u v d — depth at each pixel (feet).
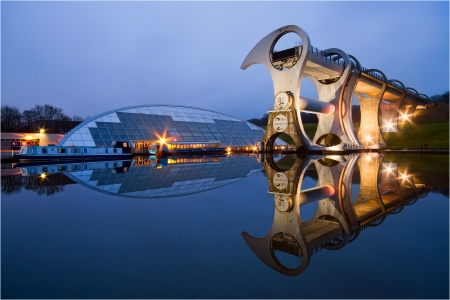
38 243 21.12
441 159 110.22
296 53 140.46
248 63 156.97
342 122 171.94
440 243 20.86
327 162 98.02
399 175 61.57
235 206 33.91
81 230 24.27
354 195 41.42
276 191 44.16
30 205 34.12
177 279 15.44
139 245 20.66
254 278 15.58
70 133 142.72
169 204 34.83
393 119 257.14
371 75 188.34
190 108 208.95
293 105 144.15
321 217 29.81
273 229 25.02
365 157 124.26
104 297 13.47
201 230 24.39
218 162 104.32
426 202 35.32
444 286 14.49
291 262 17.87
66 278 15.55
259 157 132.57
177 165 92.84
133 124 167.02
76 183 52.21
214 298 13.41
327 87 173.58
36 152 117.60
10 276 15.79
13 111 283.79
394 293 13.84
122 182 53.78
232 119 225.97
